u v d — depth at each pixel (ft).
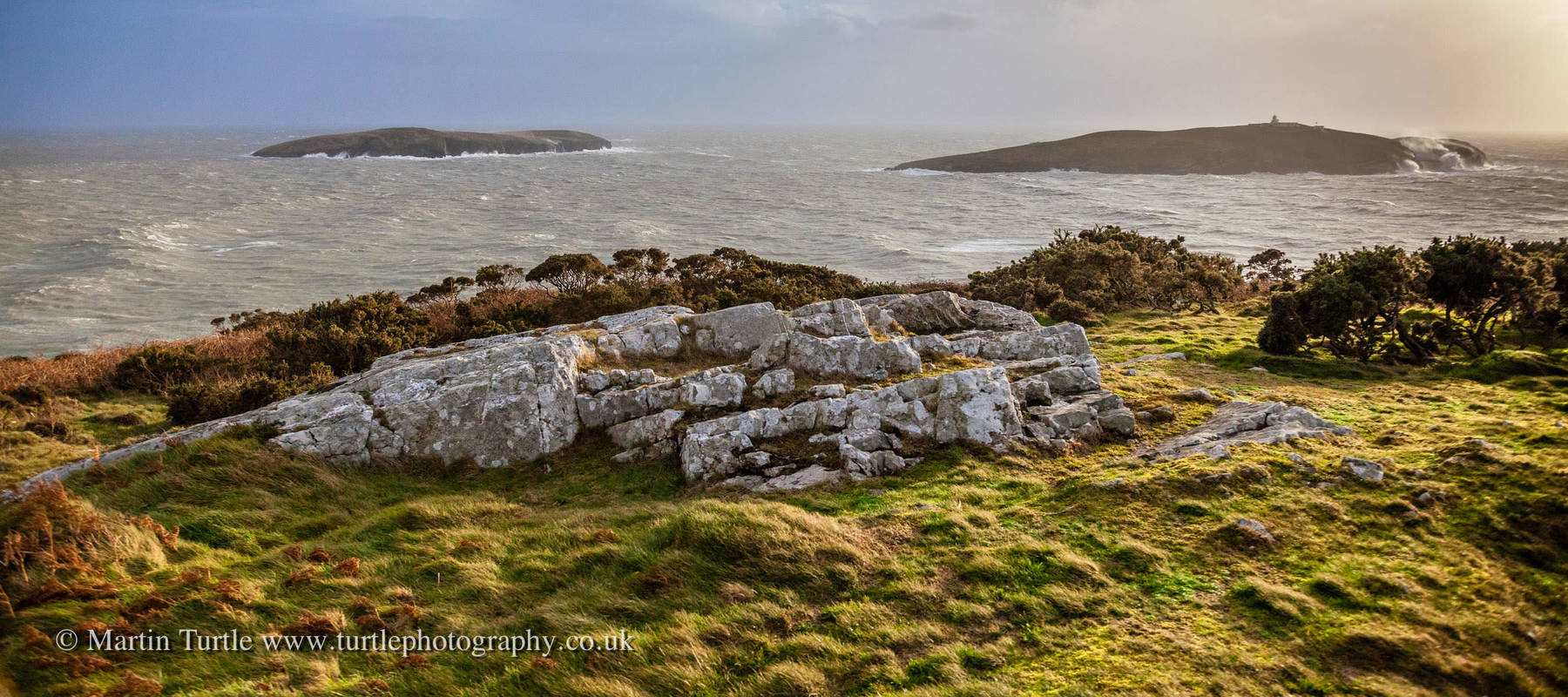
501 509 54.13
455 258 475.31
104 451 65.87
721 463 57.82
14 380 102.58
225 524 49.85
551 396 64.90
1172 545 42.63
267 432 62.03
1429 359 97.86
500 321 129.70
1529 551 40.75
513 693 32.81
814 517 47.29
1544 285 104.22
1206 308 161.89
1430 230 586.86
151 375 106.83
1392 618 35.50
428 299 177.58
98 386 104.53
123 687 31.50
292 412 65.16
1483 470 48.73
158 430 85.40
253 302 344.08
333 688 32.81
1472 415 67.41
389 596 41.14
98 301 342.23
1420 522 43.88
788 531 44.68
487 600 41.04
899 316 97.81
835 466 57.41
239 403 82.28
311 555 46.11
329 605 40.04
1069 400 69.00
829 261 477.36
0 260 441.68
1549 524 42.63
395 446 62.49
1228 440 58.23
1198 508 46.24
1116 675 31.63
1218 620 35.70
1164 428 64.64
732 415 62.95
